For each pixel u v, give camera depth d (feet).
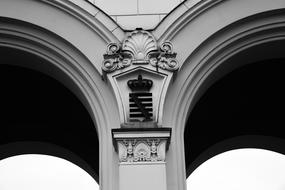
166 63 28.32
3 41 29.94
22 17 29.63
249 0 30.01
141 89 27.91
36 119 39.60
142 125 27.12
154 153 26.73
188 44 29.19
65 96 37.88
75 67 29.32
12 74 36.29
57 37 29.53
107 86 28.81
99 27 29.30
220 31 29.55
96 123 28.53
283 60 35.35
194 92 28.99
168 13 29.71
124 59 28.45
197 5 29.63
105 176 27.48
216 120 39.70
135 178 26.32
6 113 39.17
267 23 30.04
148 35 28.76
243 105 38.86
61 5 29.76
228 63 30.19
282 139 40.32
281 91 37.78
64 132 40.37
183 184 27.35
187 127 39.86
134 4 30.66
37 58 30.01
